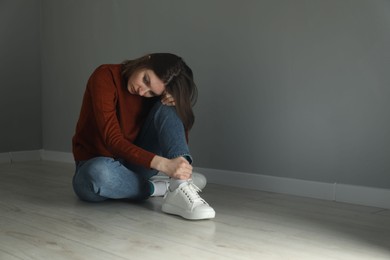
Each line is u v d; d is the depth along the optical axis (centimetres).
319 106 225
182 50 283
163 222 172
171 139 181
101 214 184
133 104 195
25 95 376
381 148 207
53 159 376
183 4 281
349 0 213
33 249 138
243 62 253
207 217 173
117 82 190
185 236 154
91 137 203
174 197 180
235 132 259
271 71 242
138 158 174
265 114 246
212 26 266
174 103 187
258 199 221
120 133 181
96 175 184
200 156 276
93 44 344
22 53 372
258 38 246
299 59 231
